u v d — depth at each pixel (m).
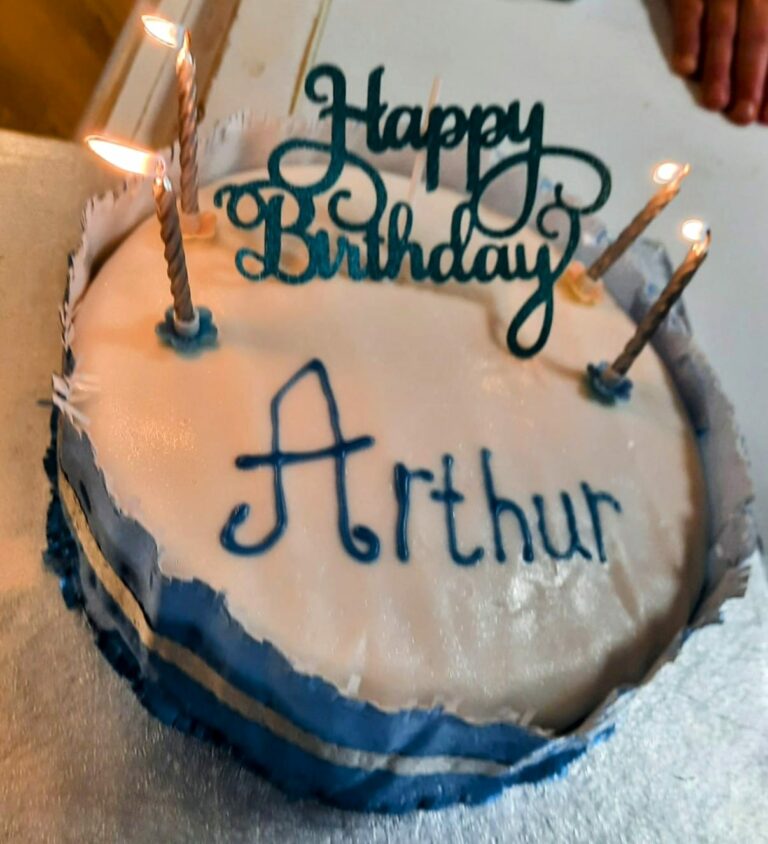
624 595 0.24
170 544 0.21
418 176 0.27
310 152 0.32
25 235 0.33
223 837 0.24
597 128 0.44
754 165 0.46
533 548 0.24
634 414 0.28
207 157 0.29
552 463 0.26
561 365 0.28
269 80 0.41
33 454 0.28
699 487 0.27
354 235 0.29
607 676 0.23
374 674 0.21
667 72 0.48
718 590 0.25
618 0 0.50
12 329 0.30
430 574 0.23
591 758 0.27
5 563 0.26
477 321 0.28
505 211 0.33
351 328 0.27
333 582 0.22
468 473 0.25
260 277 0.26
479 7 0.47
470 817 0.25
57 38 0.47
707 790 0.27
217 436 0.23
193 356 0.25
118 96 0.40
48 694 0.25
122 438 0.23
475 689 0.22
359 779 0.22
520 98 0.44
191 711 0.24
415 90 0.43
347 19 0.44
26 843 0.23
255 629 0.21
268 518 0.22
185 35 0.24
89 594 0.25
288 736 0.21
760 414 0.39
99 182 0.35
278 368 0.25
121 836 0.23
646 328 0.26
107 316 0.25
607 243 0.32
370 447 0.24
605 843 0.26
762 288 0.42
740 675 0.30
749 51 0.47
